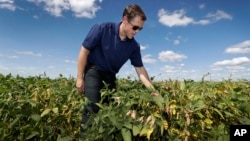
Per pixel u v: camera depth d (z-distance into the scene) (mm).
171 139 2908
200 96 3219
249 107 3164
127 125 2869
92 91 3871
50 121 3594
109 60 4004
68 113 3629
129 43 4027
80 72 3988
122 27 3865
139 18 3639
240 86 4062
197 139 3008
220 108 3125
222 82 4203
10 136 3584
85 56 3969
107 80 4082
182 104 3213
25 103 3672
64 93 4004
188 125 2936
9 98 3701
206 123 3000
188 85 3779
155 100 3104
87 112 3615
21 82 4957
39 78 5586
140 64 4289
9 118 3635
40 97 3902
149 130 2836
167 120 3070
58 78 5582
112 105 3307
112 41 3938
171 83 4023
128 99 3193
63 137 3471
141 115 3074
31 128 3510
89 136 3111
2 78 5504
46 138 3576
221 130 3008
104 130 2994
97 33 3904
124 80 4477
